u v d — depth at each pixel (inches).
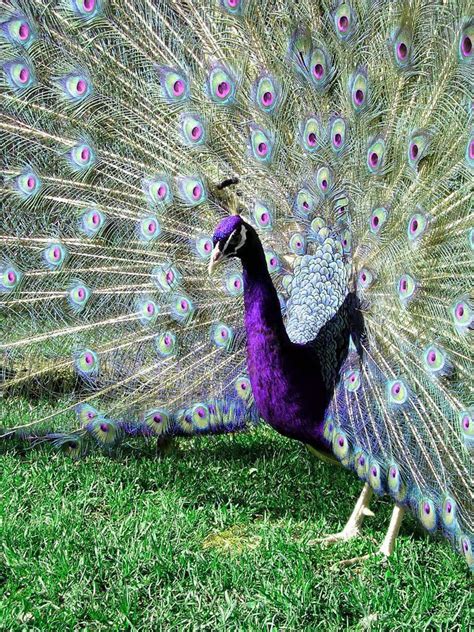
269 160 110.5
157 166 114.5
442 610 102.7
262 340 106.7
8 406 119.0
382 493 104.3
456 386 102.9
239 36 110.3
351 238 109.0
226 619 101.0
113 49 113.0
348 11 106.5
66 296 116.6
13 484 116.8
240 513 114.7
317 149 109.0
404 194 105.4
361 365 106.0
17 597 103.0
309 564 107.3
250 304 106.9
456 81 102.2
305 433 107.8
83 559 106.3
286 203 112.1
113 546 108.6
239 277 115.3
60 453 121.3
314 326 108.8
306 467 122.7
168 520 112.7
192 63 112.0
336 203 110.0
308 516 115.6
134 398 117.0
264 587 104.1
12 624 100.5
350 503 117.3
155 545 108.3
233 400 116.6
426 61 104.2
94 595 103.5
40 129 114.6
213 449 126.0
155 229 114.5
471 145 101.2
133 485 118.4
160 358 116.8
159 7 112.2
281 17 108.8
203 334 116.4
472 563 99.3
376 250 106.8
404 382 103.6
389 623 101.3
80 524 111.3
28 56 113.0
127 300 116.5
